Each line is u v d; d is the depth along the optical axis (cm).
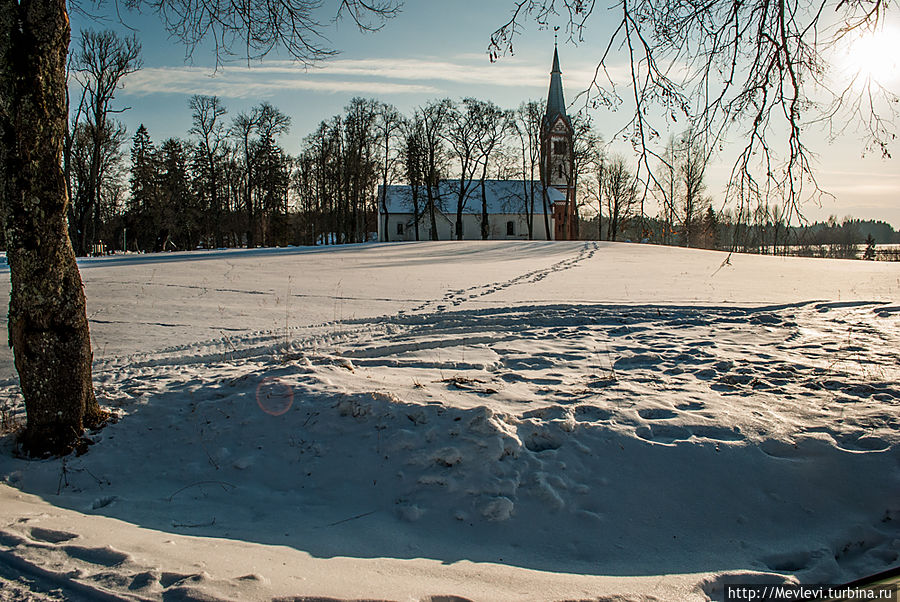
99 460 570
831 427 539
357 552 421
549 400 618
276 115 5478
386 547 432
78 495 517
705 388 662
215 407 632
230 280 1950
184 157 5694
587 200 5038
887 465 486
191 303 1436
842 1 420
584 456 512
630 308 1327
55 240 587
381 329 1124
